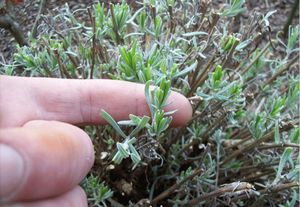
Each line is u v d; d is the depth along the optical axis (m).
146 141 0.10
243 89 0.13
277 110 0.11
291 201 0.11
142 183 0.12
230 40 0.11
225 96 0.10
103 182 0.11
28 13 0.15
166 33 0.12
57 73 0.12
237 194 0.11
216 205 0.11
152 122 0.09
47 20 0.13
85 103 0.10
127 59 0.10
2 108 0.08
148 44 0.12
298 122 0.13
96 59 0.12
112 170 0.12
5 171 0.06
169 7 0.12
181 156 0.12
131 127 0.11
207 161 0.12
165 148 0.12
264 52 0.13
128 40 0.13
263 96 0.14
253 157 0.12
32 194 0.06
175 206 0.11
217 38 0.13
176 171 0.12
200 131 0.11
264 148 0.12
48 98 0.09
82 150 0.07
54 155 0.07
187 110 0.10
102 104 0.10
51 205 0.07
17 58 0.12
